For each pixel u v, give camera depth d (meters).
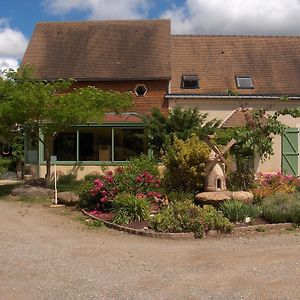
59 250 8.81
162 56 24.48
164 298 6.12
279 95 22.97
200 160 13.26
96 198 13.48
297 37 26.92
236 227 10.57
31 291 6.43
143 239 9.98
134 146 22.23
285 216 11.10
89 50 25.39
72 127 21.06
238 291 6.35
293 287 6.48
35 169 22.11
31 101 15.82
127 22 26.97
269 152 14.02
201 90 23.23
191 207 10.79
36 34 26.66
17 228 11.09
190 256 8.36
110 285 6.66
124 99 18.52
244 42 26.38
